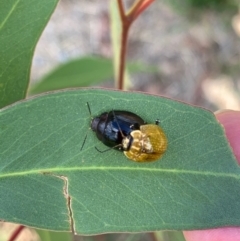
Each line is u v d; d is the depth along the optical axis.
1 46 0.07
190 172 0.07
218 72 0.19
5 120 0.06
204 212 0.07
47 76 0.11
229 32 0.19
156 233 0.10
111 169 0.07
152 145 0.06
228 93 0.18
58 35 0.19
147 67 0.12
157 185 0.07
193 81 0.19
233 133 0.08
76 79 0.11
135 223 0.07
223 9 0.18
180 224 0.07
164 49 0.19
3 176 0.06
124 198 0.07
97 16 0.19
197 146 0.07
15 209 0.06
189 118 0.07
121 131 0.06
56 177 0.06
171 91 0.19
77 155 0.07
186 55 0.19
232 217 0.07
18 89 0.07
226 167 0.07
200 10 0.18
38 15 0.07
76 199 0.06
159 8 0.19
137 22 0.19
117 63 0.10
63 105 0.06
